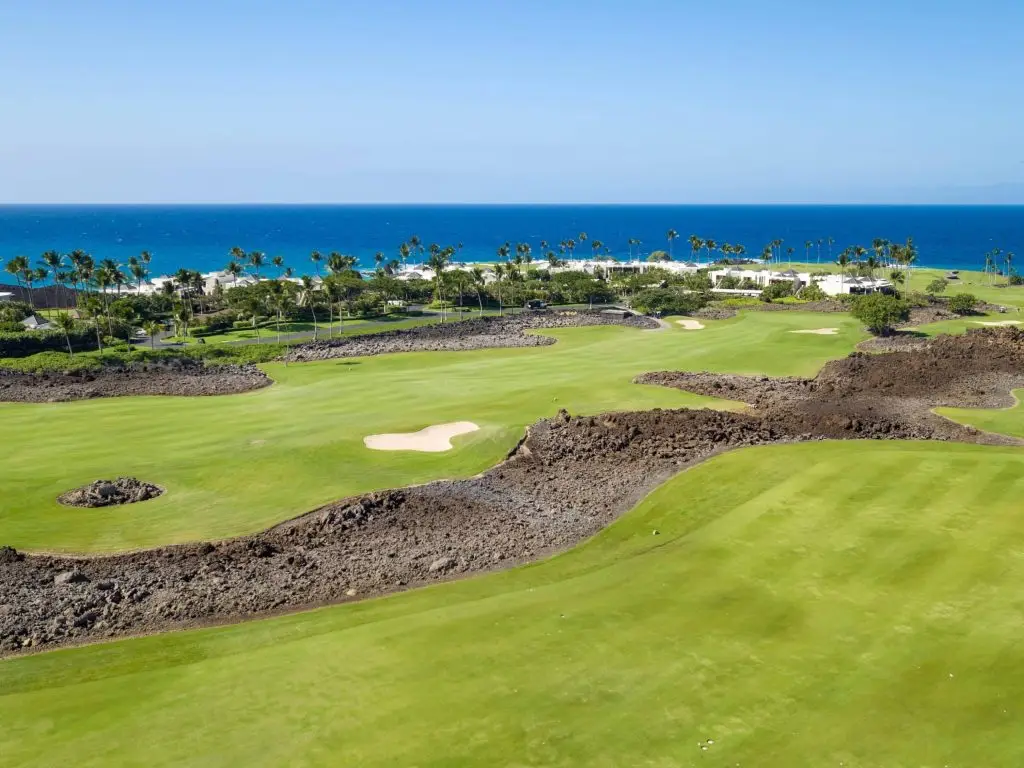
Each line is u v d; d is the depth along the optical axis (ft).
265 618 90.22
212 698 65.72
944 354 249.55
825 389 213.87
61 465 144.05
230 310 413.18
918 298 421.18
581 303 476.95
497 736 58.29
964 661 65.77
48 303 465.06
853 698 61.57
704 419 167.53
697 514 115.65
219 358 297.74
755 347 282.15
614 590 86.02
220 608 92.94
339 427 167.84
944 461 116.37
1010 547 86.28
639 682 65.36
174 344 340.39
